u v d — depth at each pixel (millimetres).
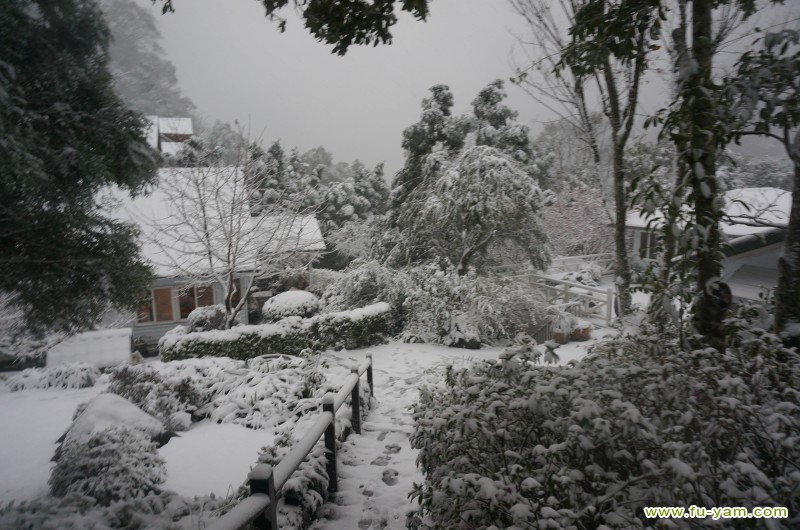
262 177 13492
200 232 11539
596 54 4504
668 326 4332
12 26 4023
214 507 3389
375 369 8977
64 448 4848
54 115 4445
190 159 12570
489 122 17266
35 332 5285
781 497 2035
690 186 3436
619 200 7887
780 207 9703
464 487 2334
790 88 3586
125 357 12352
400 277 12672
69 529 2885
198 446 5363
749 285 8797
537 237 14297
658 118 3758
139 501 3377
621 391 2863
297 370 6941
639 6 4035
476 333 10648
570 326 11016
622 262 7969
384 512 3795
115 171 5090
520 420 2770
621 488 2164
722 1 5105
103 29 4883
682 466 1995
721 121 3545
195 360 7613
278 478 2865
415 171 16188
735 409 2285
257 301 17375
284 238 12156
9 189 4258
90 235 5277
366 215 28312
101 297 5344
